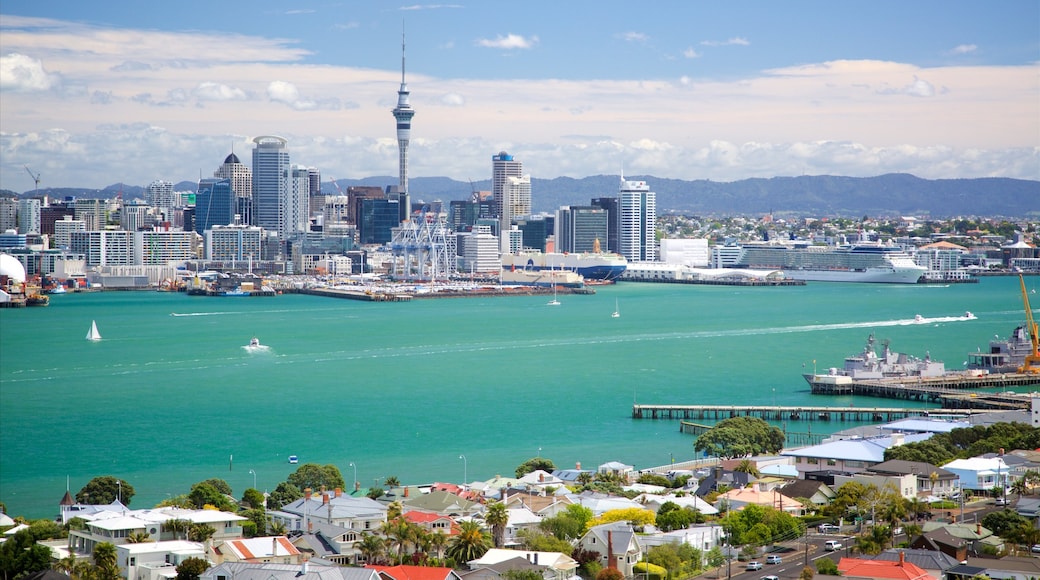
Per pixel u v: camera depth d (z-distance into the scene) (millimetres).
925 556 197750
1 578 198125
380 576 184500
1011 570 191750
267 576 180875
